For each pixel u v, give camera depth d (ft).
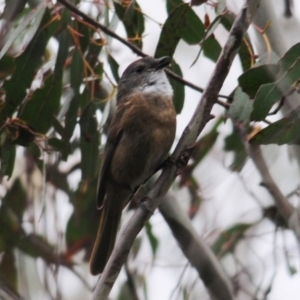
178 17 33.45
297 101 27.53
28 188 41.24
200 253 30.19
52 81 34.45
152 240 38.27
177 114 36.94
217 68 25.86
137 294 36.42
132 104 35.29
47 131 34.65
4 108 34.06
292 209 28.55
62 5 33.99
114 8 34.86
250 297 31.01
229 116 29.07
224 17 32.01
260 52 31.19
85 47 35.32
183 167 26.91
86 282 38.24
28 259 38.65
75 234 40.50
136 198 36.70
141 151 35.19
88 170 35.63
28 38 32.73
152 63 35.81
